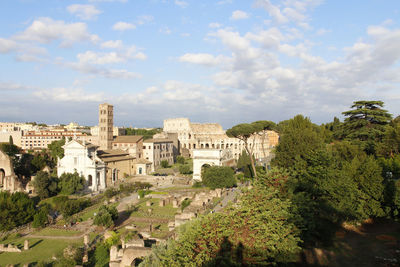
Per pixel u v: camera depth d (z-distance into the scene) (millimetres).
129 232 54562
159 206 81812
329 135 133625
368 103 85438
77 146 110125
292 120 85375
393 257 35656
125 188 101125
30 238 60719
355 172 50688
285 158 67000
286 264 33438
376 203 46656
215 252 31328
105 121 143625
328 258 36844
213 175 91000
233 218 35688
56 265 46969
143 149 148000
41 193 92625
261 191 40688
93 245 54312
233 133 98250
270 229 34156
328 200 45219
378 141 80125
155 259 36531
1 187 113250
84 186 105812
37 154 138000
